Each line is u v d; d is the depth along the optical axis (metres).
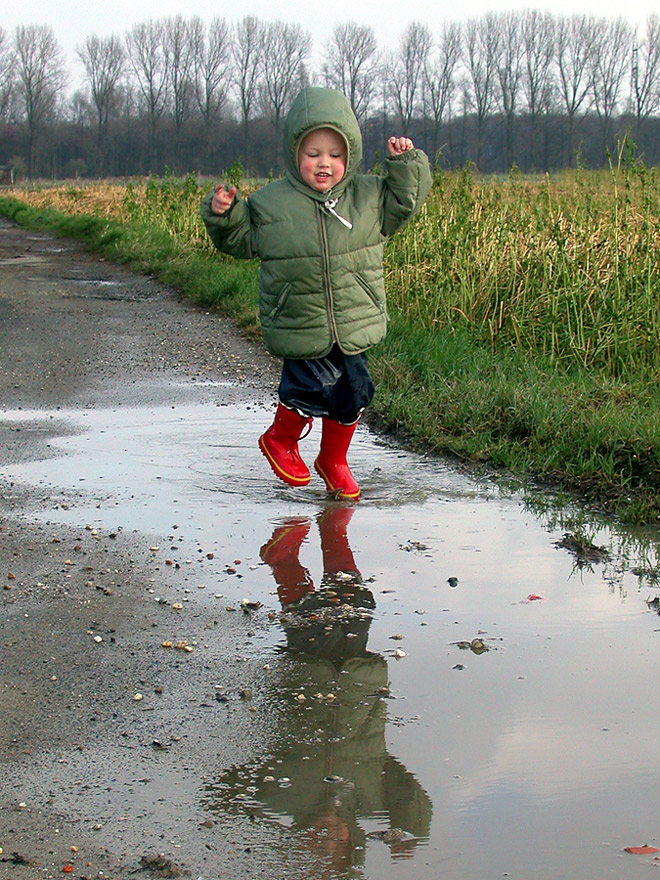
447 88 96.12
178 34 109.88
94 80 115.56
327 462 5.22
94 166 118.88
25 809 2.52
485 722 2.95
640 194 9.52
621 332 8.00
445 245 9.68
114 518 4.89
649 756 2.76
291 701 3.08
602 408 6.36
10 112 123.94
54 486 5.43
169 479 5.59
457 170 11.50
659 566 4.26
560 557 4.38
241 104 107.75
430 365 7.71
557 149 86.31
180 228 19.27
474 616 3.74
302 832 2.41
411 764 2.72
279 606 3.84
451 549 4.48
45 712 3.02
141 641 3.52
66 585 4.02
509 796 2.57
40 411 7.32
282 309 4.77
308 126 4.56
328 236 4.67
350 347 4.79
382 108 99.19
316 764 2.72
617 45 85.38
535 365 7.80
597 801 2.54
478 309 9.15
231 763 2.73
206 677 3.24
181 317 12.21
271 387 8.25
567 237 9.15
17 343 10.05
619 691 3.14
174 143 111.62
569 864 2.29
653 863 2.30
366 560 4.34
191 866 2.29
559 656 3.40
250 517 4.93
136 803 2.54
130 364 9.17
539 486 5.47
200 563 4.29
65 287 15.20
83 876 2.25
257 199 4.74
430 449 6.20
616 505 5.08
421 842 2.37
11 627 3.62
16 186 85.38
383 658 3.38
